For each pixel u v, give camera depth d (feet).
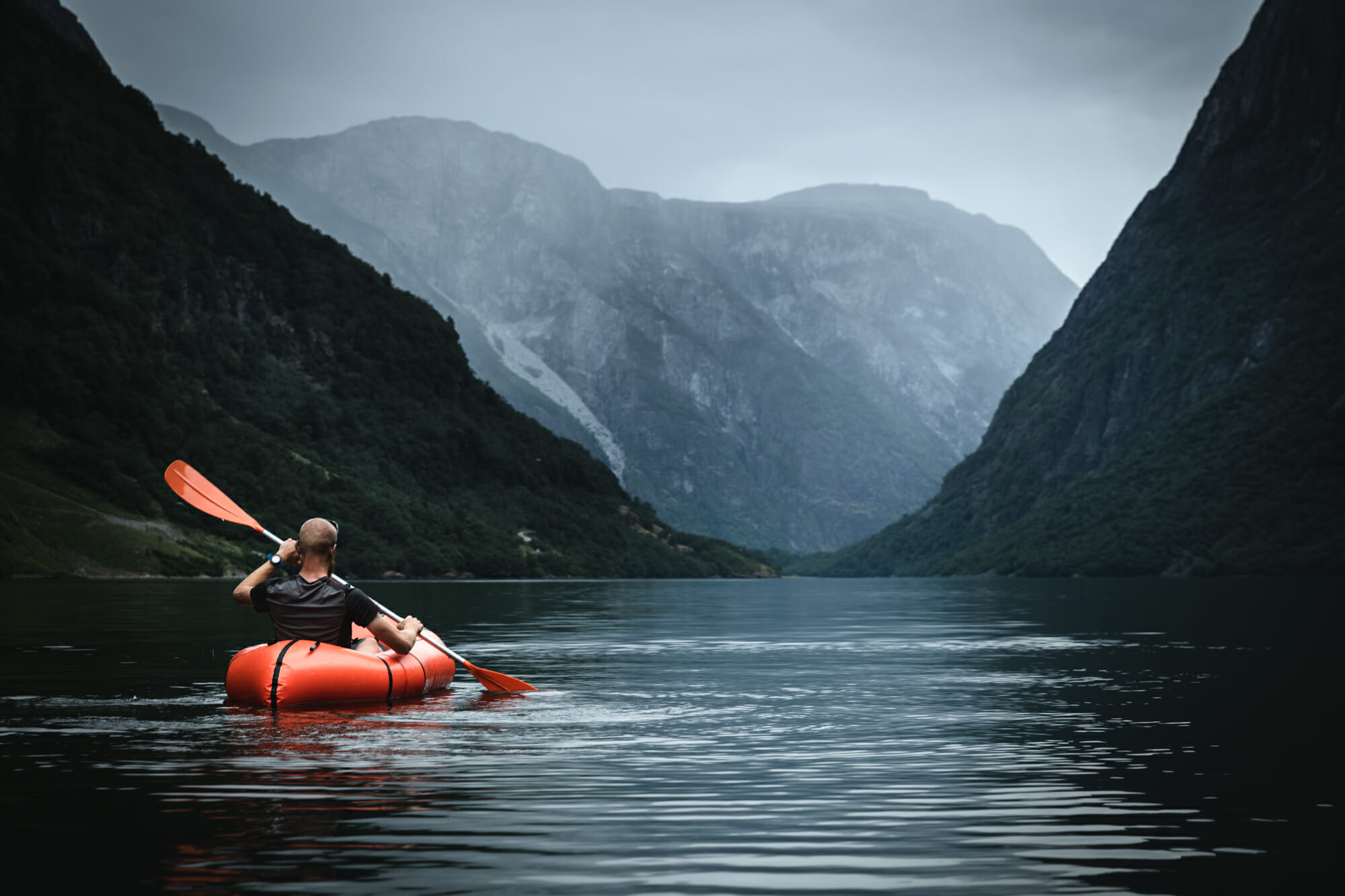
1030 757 30.58
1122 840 21.35
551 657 66.44
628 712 39.50
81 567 306.35
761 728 35.99
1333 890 18.10
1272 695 46.32
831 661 63.82
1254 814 23.59
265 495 412.36
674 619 118.21
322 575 39.99
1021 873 19.07
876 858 19.99
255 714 36.81
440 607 145.79
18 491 328.49
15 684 46.57
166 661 57.67
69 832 21.16
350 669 39.04
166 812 22.88
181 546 346.95
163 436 410.52
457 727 34.96
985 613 137.28
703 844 20.92
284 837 20.95
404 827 21.84
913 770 28.45
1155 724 37.40
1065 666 60.64
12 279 441.68
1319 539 471.62
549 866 19.20
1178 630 96.02
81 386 407.64
